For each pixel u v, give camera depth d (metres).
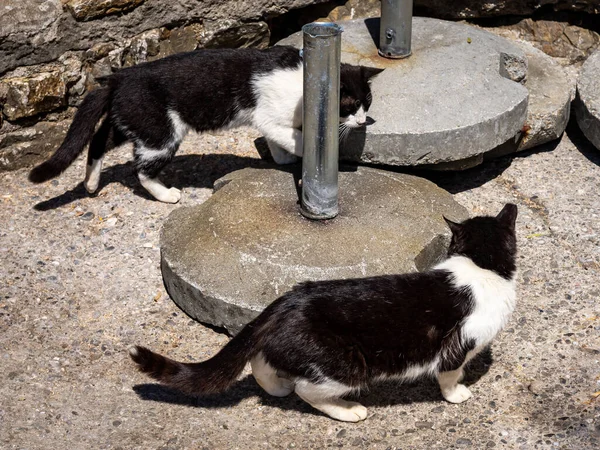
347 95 1.95
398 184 1.97
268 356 1.53
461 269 1.57
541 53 2.43
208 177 2.19
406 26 2.13
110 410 1.62
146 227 2.03
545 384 1.66
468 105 2.05
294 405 1.64
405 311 1.52
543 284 1.88
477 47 2.21
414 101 2.05
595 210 2.06
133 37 2.26
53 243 1.98
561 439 1.56
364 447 1.56
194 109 2.02
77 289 1.87
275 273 1.73
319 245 1.78
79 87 2.22
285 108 2.02
